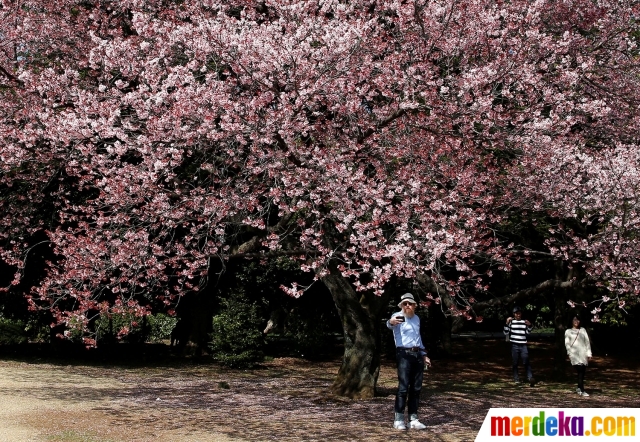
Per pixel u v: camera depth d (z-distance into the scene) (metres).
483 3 8.92
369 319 11.00
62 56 10.98
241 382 12.98
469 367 17.34
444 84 8.64
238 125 7.40
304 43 7.47
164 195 8.13
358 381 10.74
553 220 12.20
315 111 8.47
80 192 13.13
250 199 8.28
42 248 14.48
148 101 7.60
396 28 9.21
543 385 13.84
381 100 9.34
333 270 10.68
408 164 8.93
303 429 8.06
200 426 8.14
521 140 8.40
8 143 9.09
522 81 8.69
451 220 8.20
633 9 10.09
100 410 9.11
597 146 10.99
